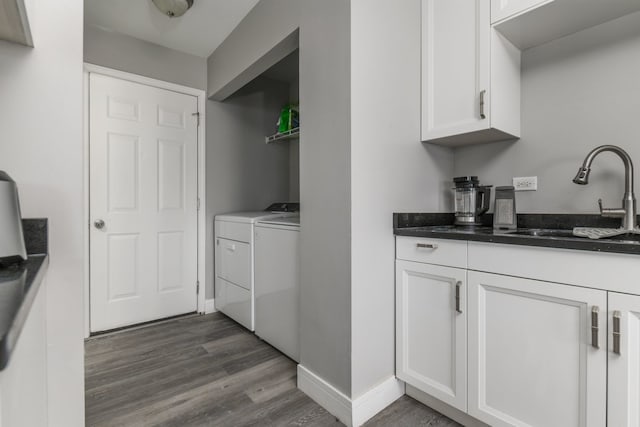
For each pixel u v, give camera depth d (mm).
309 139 1575
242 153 3012
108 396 1588
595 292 962
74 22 1144
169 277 2645
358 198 1379
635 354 900
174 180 2654
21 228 905
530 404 1111
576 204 1494
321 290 1516
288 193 3326
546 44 1581
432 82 1649
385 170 1503
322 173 1499
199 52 2680
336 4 1414
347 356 1378
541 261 1073
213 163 2842
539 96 1604
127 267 2445
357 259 1377
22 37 1020
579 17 1366
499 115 1487
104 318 2357
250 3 2053
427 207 1746
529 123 1639
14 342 412
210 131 2820
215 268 2812
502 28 1452
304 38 1604
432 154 1787
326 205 1479
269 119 3189
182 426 1376
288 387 1670
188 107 2717
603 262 948
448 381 1350
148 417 1432
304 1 1602
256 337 2309
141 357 2000
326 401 1479
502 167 1739
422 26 1688
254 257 2254
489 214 1776
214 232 2844
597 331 957
